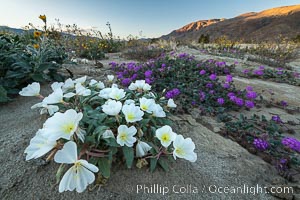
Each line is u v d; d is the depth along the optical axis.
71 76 3.11
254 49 8.27
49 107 1.35
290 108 2.67
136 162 1.29
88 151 1.09
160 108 1.49
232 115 2.36
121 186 1.13
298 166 1.49
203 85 3.08
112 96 1.45
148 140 1.38
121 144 1.08
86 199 1.04
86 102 1.55
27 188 1.07
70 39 6.30
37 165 1.21
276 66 5.93
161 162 1.27
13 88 2.26
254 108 2.62
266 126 2.03
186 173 1.29
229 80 3.03
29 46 2.86
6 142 1.41
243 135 1.85
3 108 1.96
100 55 6.24
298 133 2.02
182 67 3.76
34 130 1.57
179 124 1.99
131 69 3.71
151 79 3.08
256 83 3.70
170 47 7.95
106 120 1.27
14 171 1.17
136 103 1.56
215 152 1.58
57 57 3.12
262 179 1.34
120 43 9.20
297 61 7.68
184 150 1.18
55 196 1.04
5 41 2.70
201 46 9.46
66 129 0.95
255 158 1.55
